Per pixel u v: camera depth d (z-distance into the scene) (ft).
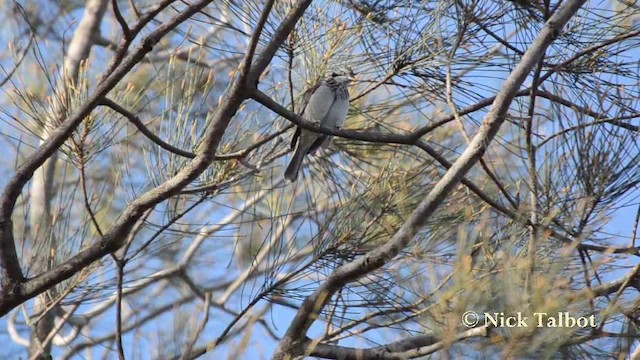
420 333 20.89
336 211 24.31
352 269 21.22
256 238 38.55
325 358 21.44
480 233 19.20
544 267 16.44
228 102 23.62
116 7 25.66
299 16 23.77
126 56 26.66
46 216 28.94
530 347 15.39
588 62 25.18
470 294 16.05
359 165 30.83
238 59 33.91
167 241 32.65
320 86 28.81
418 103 29.32
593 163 19.63
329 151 31.40
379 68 27.30
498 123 21.65
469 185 22.38
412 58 26.48
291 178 29.89
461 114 26.30
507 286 16.07
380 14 26.50
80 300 26.48
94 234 29.07
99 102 24.31
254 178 31.17
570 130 20.58
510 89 21.65
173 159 26.25
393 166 25.61
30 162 24.79
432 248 21.53
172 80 29.40
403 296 21.35
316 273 24.09
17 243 29.99
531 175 20.10
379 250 21.04
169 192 23.84
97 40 37.91
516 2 25.30
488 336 16.35
